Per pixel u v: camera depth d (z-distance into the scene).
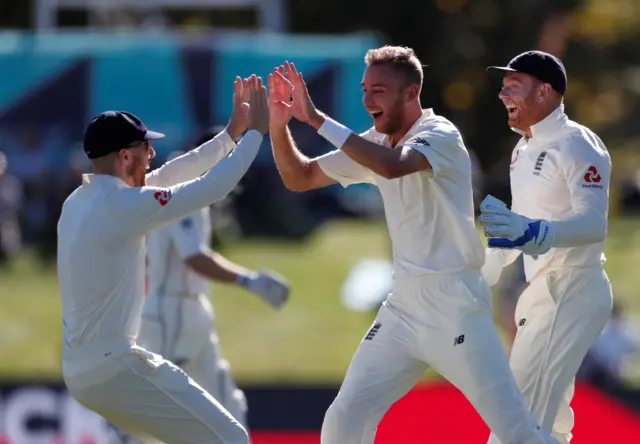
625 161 107.44
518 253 20.75
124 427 18.47
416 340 18.47
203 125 72.69
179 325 24.05
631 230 92.06
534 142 19.58
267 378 41.19
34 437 28.88
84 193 17.92
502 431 17.94
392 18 109.81
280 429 30.25
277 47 72.88
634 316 52.12
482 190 79.25
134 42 73.19
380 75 18.28
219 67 72.81
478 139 104.19
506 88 19.59
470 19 105.06
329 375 41.84
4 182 70.50
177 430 18.31
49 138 73.88
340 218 100.44
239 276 24.92
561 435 20.44
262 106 18.83
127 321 17.97
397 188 18.42
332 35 112.81
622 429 29.56
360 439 18.73
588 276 19.48
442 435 29.48
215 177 18.05
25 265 68.12
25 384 29.03
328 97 72.50
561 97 19.39
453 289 18.16
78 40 73.19
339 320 53.44
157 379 18.09
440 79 105.19
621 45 102.62
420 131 18.16
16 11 108.25
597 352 39.25
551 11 102.94
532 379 19.59
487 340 18.09
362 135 19.67
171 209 17.72
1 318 53.22
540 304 19.64
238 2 78.00
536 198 19.44
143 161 18.22
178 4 77.38
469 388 18.12
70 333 17.92
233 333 50.66
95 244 17.56
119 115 17.92
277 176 84.19
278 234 83.00
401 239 18.61
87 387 17.95
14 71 72.06
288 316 54.59
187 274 24.27
